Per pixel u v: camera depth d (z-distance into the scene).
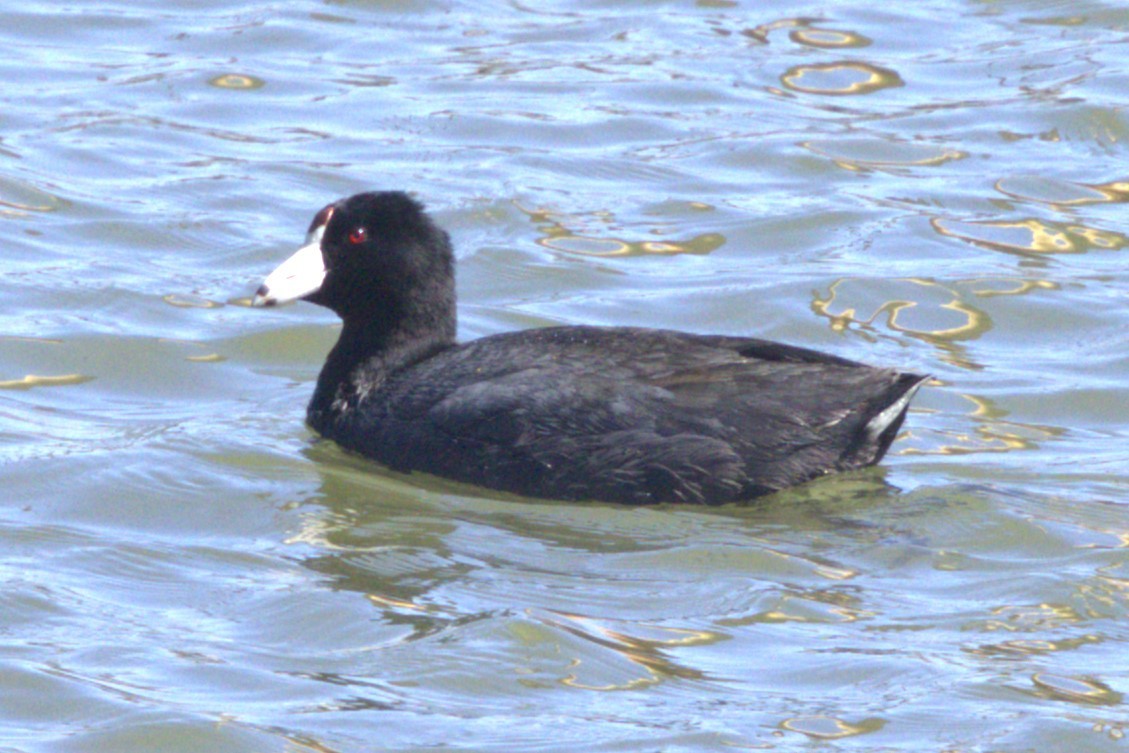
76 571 12.02
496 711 10.14
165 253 18.94
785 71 24.56
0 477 13.69
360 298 14.53
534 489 13.27
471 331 17.12
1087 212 20.23
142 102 23.14
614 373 13.36
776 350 13.66
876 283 18.19
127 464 13.95
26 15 26.11
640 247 19.23
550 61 24.91
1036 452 14.41
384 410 14.09
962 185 20.92
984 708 10.10
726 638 11.02
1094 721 9.97
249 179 20.80
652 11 26.98
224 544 12.55
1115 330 17.20
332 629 11.13
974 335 17.22
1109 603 11.48
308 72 24.39
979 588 11.73
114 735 9.80
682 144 22.11
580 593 11.66
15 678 10.40
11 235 19.05
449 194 20.44
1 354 16.25
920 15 26.70
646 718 10.03
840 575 11.95
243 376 16.30
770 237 19.55
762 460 13.01
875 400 13.16
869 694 10.29
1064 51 25.08
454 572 12.00
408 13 26.89
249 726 9.88
